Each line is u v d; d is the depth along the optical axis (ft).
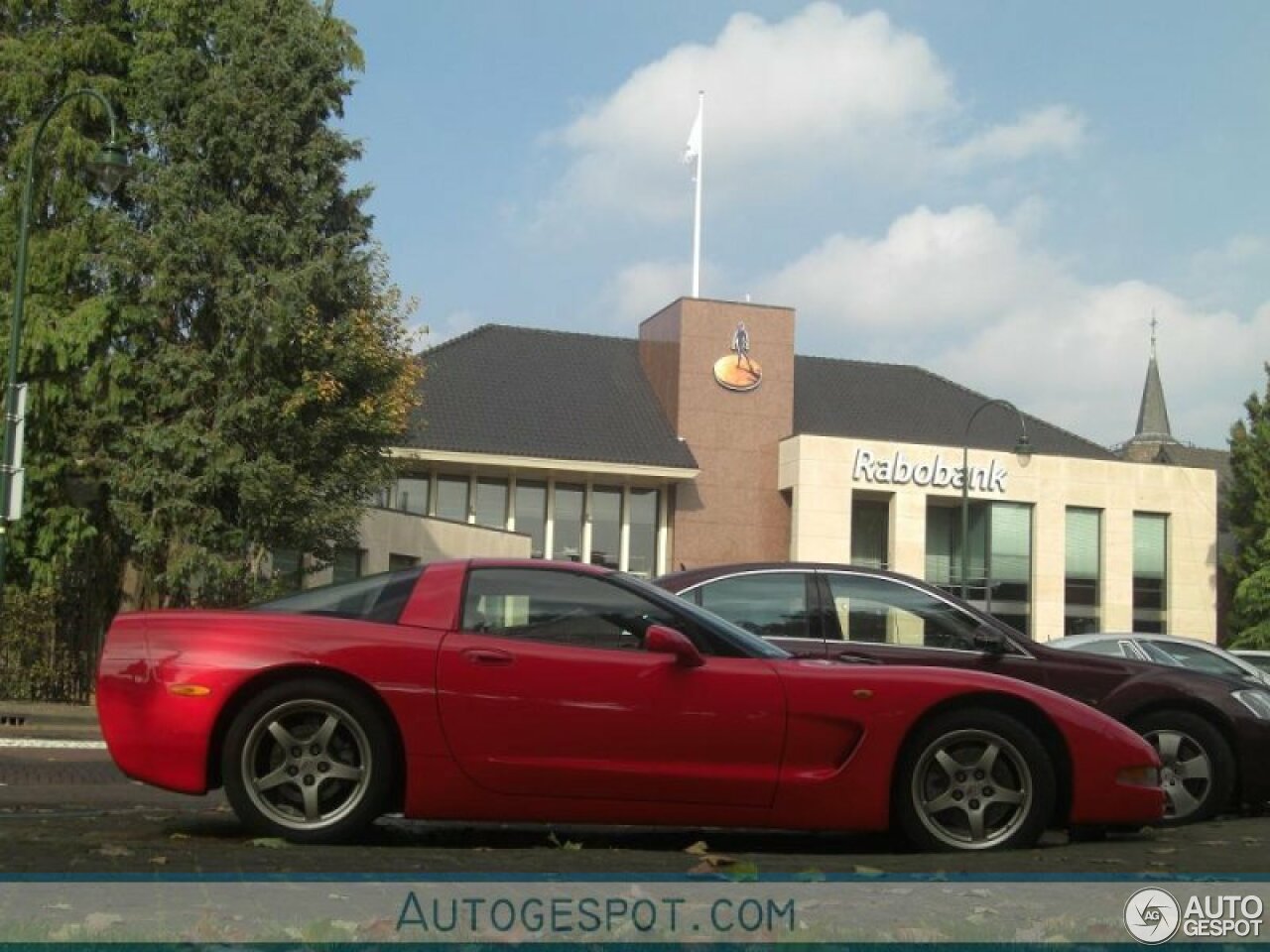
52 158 80.69
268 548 78.64
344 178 79.77
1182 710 30.58
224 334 75.87
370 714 21.53
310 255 77.36
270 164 76.59
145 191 76.38
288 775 21.59
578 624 22.36
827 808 21.88
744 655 22.40
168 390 76.64
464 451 151.84
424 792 21.44
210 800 31.12
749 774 21.76
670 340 169.27
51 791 32.89
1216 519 176.55
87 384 77.10
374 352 79.87
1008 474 165.58
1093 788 22.82
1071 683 29.99
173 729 21.43
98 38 81.71
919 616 30.25
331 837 21.50
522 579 22.71
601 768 21.57
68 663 72.28
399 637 21.80
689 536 163.53
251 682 21.52
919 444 163.73
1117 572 168.66
